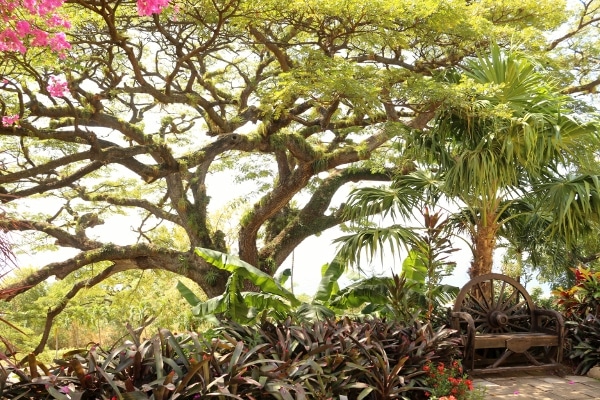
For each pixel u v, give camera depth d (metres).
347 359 4.89
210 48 10.98
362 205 7.73
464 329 6.93
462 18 9.06
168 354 4.21
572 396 5.73
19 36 6.12
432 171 8.76
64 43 6.33
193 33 11.75
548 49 13.15
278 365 4.39
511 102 8.20
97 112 10.80
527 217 7.85
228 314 7.23
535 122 7.22
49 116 10.46
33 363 3.69
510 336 6.54
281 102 9.47
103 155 9.43
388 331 5.92
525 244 8.29
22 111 8.75
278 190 13.30
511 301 7.20
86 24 10.76
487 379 6.43
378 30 8.90
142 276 17.30
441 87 7.91
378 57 11.35
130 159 10.03
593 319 7.10
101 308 17.44
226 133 10.85
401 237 6.94
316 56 8.53
